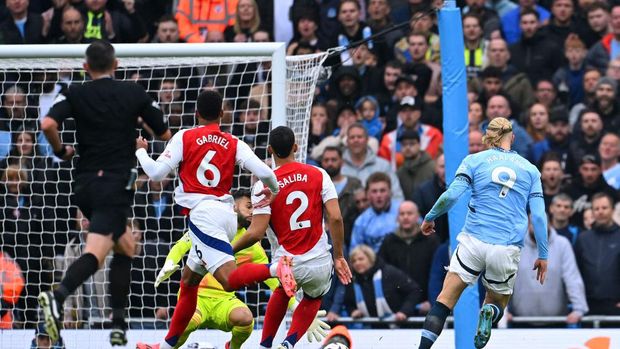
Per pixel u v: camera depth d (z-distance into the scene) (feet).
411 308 82.17
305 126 74.18
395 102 94.58
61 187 86.17
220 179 59.00
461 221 72.79
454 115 74.13
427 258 84.28
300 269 61.00
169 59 71.82
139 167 85.20
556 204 85.20
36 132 83.35
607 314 83.05
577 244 84.12
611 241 83.30
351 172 91.50
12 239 84.89
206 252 58.65
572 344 78.18
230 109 91.56
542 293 83.05
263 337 63.31
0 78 91.40
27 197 85.66
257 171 58.44
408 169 90.63
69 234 85.30
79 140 54.08
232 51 69.77
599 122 90.74
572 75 96.27
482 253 60.44
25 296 80.53
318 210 61.67
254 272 58.34
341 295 83.61
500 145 62.54
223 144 59.16
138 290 84.53
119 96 54.08
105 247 52.95
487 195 60.95
